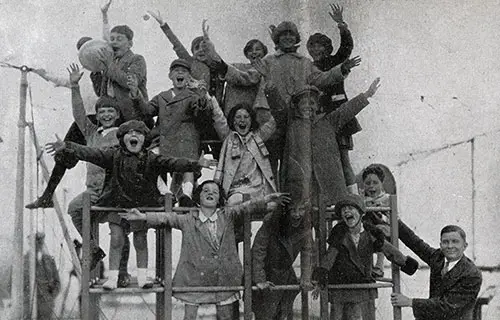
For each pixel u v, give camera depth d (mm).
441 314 14000
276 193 13453
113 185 12961
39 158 17844
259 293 13680
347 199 13914
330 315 13938
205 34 14812
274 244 13711
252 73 14719
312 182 14125
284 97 14625
